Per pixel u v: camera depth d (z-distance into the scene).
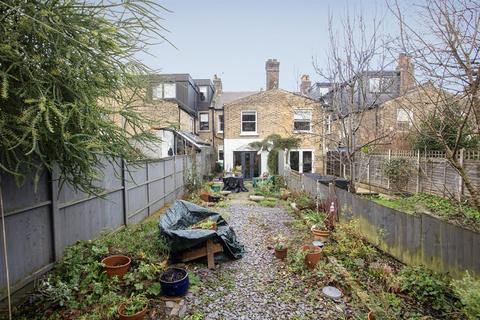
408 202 8.98
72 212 4.65
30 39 2.53
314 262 4.69
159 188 9.37
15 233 3.49
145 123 3.62
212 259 4.97
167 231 4.99
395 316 3.22
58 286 3.33
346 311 3.54
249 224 7.98
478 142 4.55
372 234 5.71
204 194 11.50
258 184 14.73
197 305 3.70
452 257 3.84
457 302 3.40
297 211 8.99
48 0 2.53
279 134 19.14
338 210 7.17
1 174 3.21
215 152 22.61
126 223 6.67
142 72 3.57
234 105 19.55
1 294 3.22
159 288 3.89
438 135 3.56
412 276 3.93
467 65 3.02
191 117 20.92
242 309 3.62
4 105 2.51
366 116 9.58
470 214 6.43
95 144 2.69
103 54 2.83
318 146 18.72
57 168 3.64
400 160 11.34
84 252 4.15
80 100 2.74
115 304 3.33
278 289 4.14
